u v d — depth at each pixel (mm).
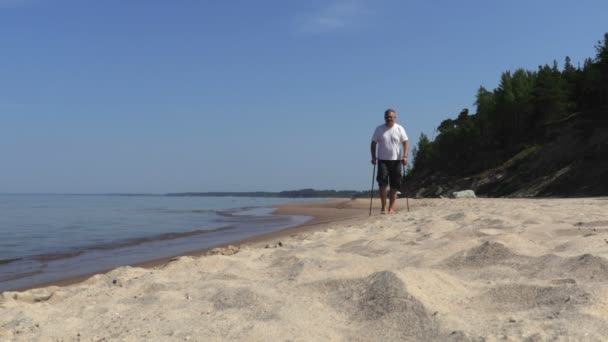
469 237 4559
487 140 53906
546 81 47656
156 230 12859
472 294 2512
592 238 3783
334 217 14859
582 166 28234
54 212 24828
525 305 2266
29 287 5289
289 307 2459
